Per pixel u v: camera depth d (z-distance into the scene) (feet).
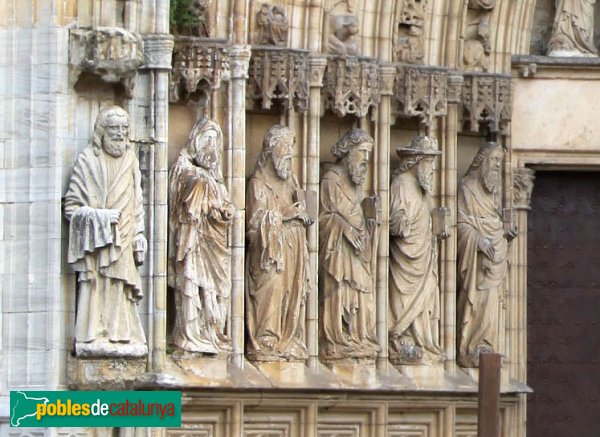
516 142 150.00
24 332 128.06
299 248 138.00
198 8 134.31
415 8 144.15
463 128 147.02
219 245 134.10
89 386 128.36
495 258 146.51
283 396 137.08
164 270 130.93
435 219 144.15
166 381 129.80
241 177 135.64
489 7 147.43
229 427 135.23
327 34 140.77
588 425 151.53
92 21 129.29
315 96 139.44
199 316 133.39
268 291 136.87
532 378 151.33
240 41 135.74
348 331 140.56
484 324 146.30
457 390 143.74
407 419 143.02
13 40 128.57
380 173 142.31
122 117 128.26
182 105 134.82
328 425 140.26
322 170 141.28
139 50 128.77
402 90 143.02
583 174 152.35
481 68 147.54
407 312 143.02
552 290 151.84
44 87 128.26
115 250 127.95
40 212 128.16
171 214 132.98
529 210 151.33
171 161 134.00
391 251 143.13
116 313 128.57
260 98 137.49
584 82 150.71
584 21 151.02
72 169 128.57
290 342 137.69
